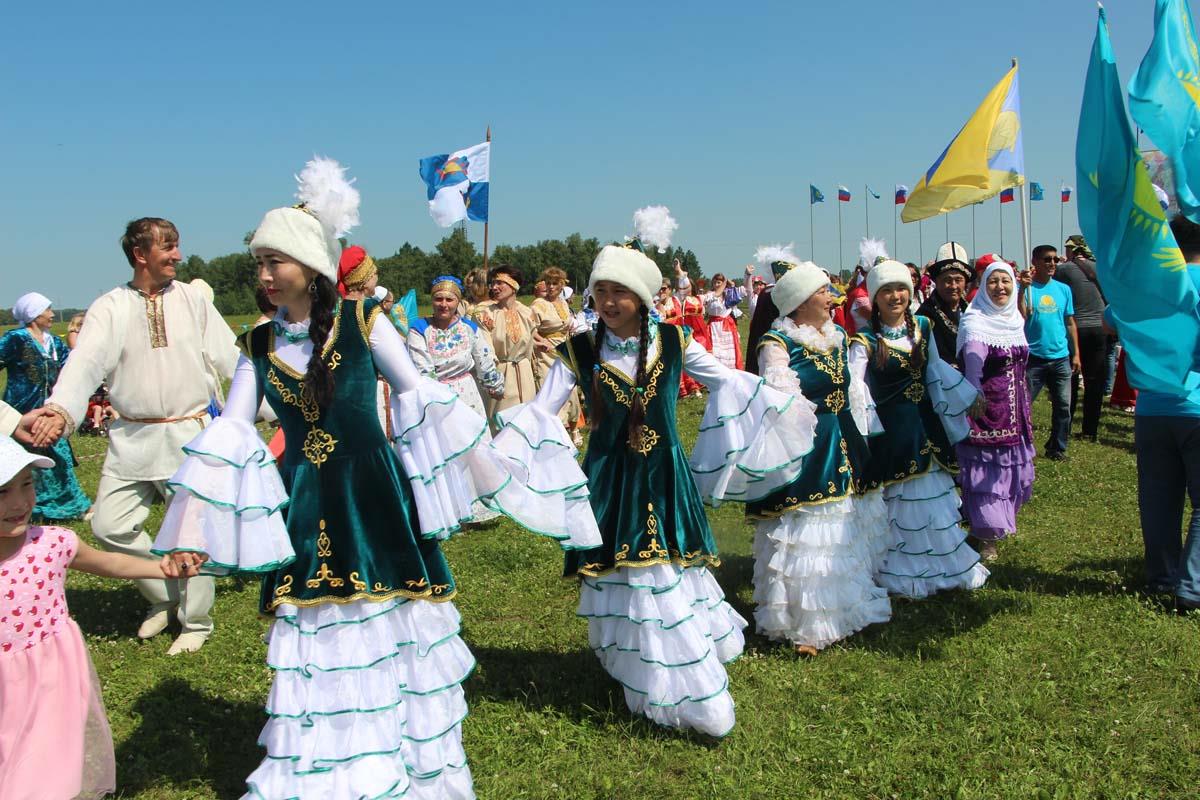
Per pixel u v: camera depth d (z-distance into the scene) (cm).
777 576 498
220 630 536
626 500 411
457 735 343
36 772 301
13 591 304
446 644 343
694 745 398
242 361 345
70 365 462
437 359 754
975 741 394
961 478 607
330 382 326
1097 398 1068
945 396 562
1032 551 663
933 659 480
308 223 323
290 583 324
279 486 325
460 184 1096
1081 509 776
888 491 579
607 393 416
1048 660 472
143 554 516
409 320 779
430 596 336
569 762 384
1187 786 360
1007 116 727
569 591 597
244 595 607
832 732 405
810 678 461
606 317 412
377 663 322
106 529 501
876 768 375
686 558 408
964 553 573
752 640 519
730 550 679
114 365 484
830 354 514
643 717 416
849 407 530
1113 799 351
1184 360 477
